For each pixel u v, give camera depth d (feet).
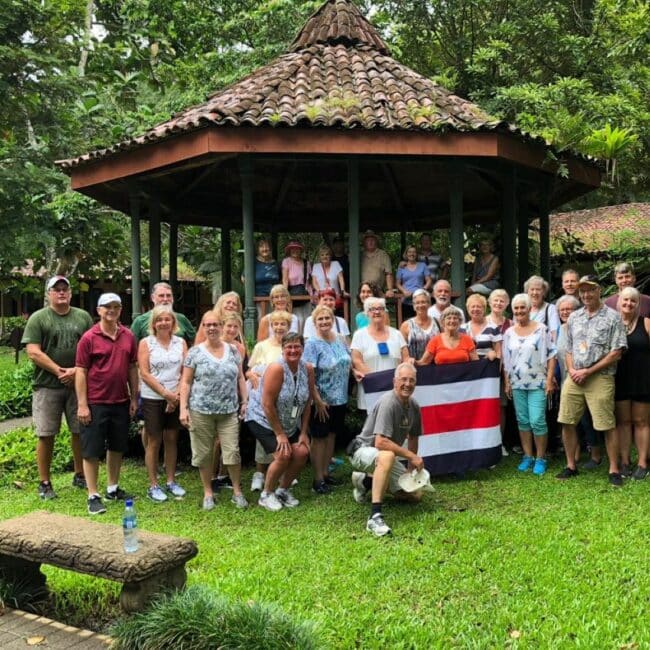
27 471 24.12
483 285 31.60
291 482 19.99
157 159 26.53
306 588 13.99
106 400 19.81
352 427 25.88
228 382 19.48
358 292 27.25
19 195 44.86
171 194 35.99
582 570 14.67
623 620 12.52
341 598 13.56
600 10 44.01
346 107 26.78
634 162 40.01
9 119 50.60
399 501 19.67
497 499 19.67
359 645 11.84
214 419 19.61
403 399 18.22
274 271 30.45
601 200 69.31
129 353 20.39
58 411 21.15
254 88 28.76
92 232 45.93
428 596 13.64
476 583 14.07
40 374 20.84
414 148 25.43
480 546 15.98
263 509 19.44
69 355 20.83
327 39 33.68
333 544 16.52
